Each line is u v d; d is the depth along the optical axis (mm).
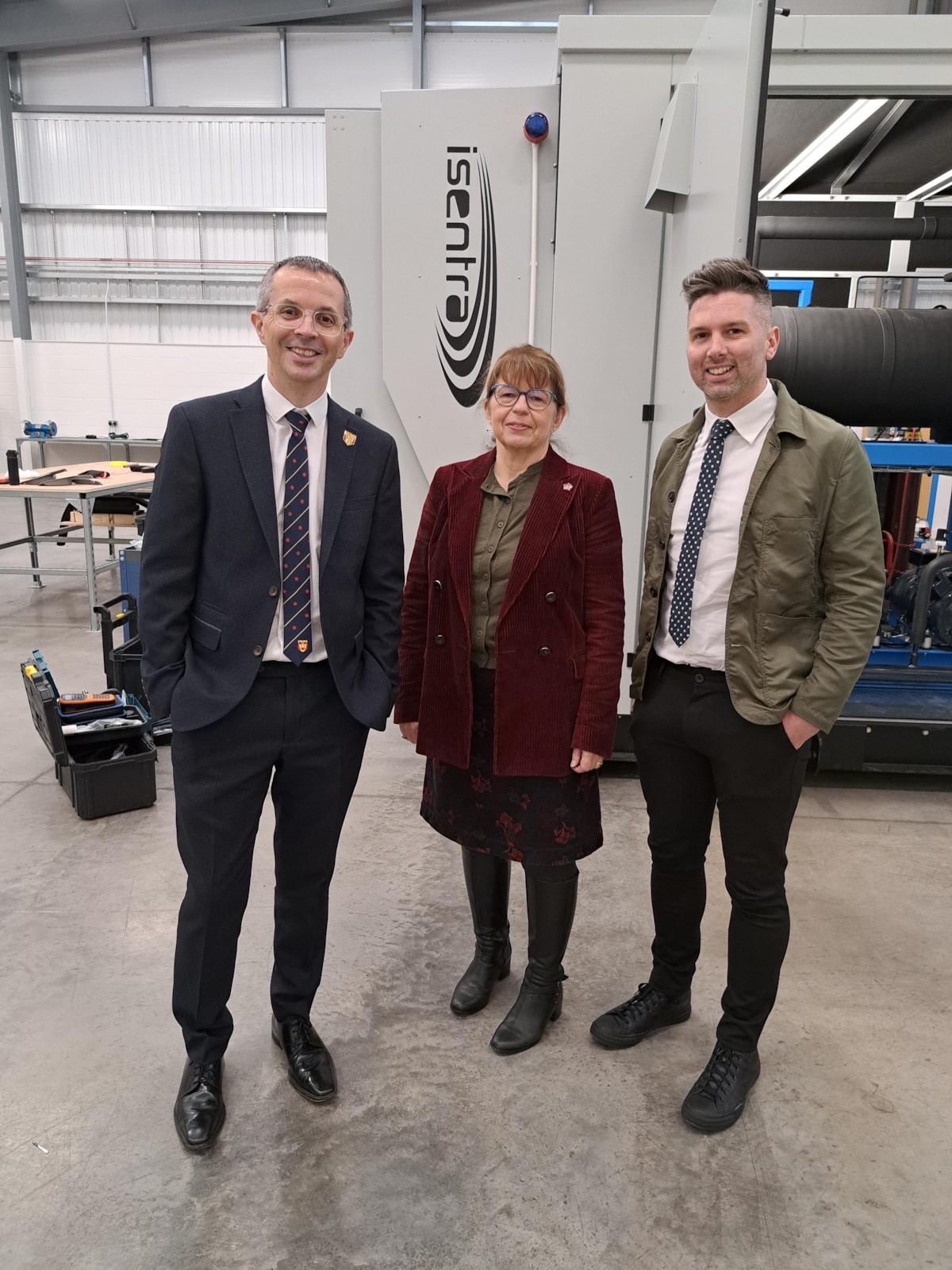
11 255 9898
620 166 2592
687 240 2256
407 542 3092
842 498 1348
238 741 1379
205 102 9477
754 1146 1475
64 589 5871
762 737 1416
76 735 2707
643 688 1599
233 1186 1375
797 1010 1837
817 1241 1299
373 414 3027
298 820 1488
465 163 2771
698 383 1418
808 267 4707
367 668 1486
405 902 2219
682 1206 1353
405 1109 1543
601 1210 1342
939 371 2678
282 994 1614
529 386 1488
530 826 1614
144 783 2695
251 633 1351
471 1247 1272
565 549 1531
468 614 1574
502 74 8820
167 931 2062
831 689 1348
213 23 8812
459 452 2984
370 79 9148
